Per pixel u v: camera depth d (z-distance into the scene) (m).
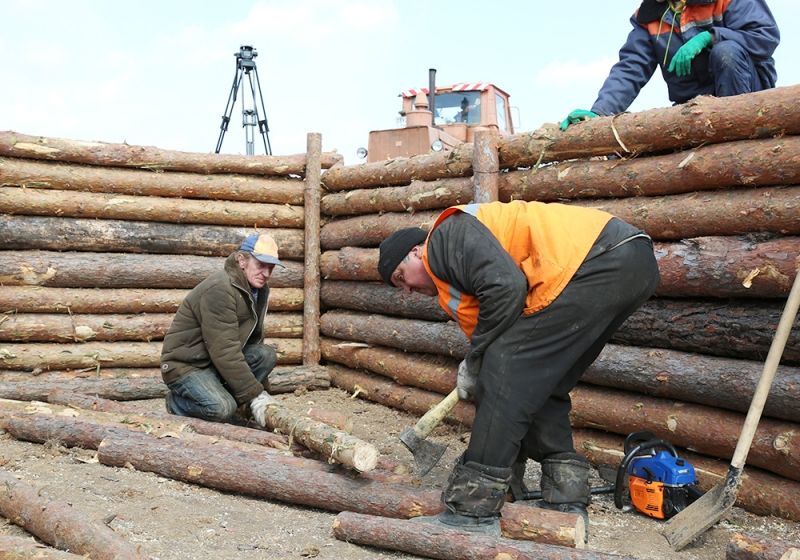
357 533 3.41
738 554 3.10
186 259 7.64
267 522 3.70
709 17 5.06
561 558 3.01
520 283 3.17
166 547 3.24
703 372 4.27
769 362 3.54
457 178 6.24
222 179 7.88
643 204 4.70
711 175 4.34
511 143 5.50
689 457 4.39
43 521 3.28
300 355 7.95
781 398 3.91
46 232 7.15
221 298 5.25
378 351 7.03
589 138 4.97
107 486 4.04
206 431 5.01
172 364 5.42
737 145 4.25
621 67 5.35
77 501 3.73
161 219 7.62
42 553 2.91
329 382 7.55
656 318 4.57
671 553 3.47
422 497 3.62
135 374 7.21
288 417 4.80
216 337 5.26
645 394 4.68
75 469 4.35
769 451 3.93
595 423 4.81
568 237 3.30
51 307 7.08
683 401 4.49
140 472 4.35
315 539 3.49
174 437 4.60
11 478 3.66
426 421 3.63
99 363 7.16
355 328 7.29
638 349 4.69
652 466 3.89
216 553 3.21
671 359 4.45
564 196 5.22
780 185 4.12
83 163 7.43
